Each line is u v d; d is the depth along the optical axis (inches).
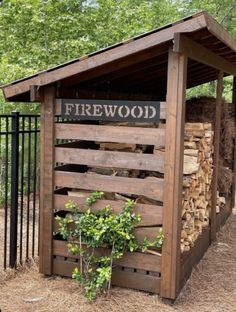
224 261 192.9
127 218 149.0
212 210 213.0
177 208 144.4
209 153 193.6
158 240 146.6
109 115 151.8
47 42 289.7
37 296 151.0
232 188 277.3
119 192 152.9
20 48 292.8
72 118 156.9
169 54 140.3
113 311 141.7
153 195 147.7
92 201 155.6
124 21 309.4
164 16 453.7
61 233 157.6
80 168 180.2
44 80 150.8
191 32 133.3
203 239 197.6
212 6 506.3
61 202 162.4
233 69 243.4
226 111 247.6
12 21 292.4
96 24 298.0
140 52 144.6
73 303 146.3
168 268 147.3
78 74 149.7
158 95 278.4
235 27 560.1
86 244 156.1
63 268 164.6
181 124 141.5
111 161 152.9
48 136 161.0
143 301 148.5
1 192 278.2
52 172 161.6
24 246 202.7
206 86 479.2
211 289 162.7
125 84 212.8
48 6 280.7
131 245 149.7
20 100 161.6
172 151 142.9
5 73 274.1
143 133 146.9
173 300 147.9
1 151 279.4
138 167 149.3
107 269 147.7
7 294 152.6
